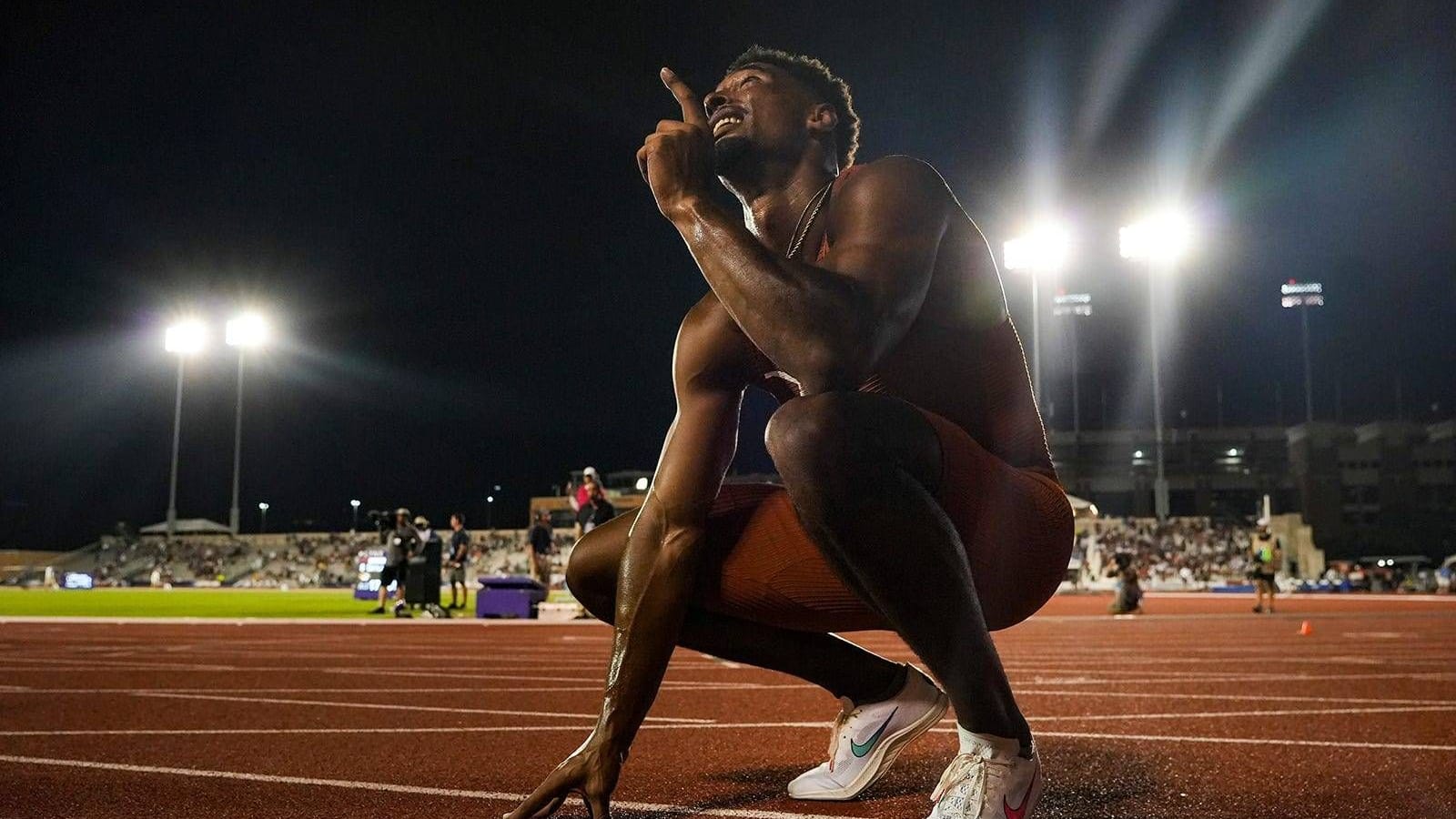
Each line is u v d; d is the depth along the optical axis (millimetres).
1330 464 72375
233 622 13938
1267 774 2891
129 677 6324
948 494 1896
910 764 3141
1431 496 71688
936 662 1880
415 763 3133
